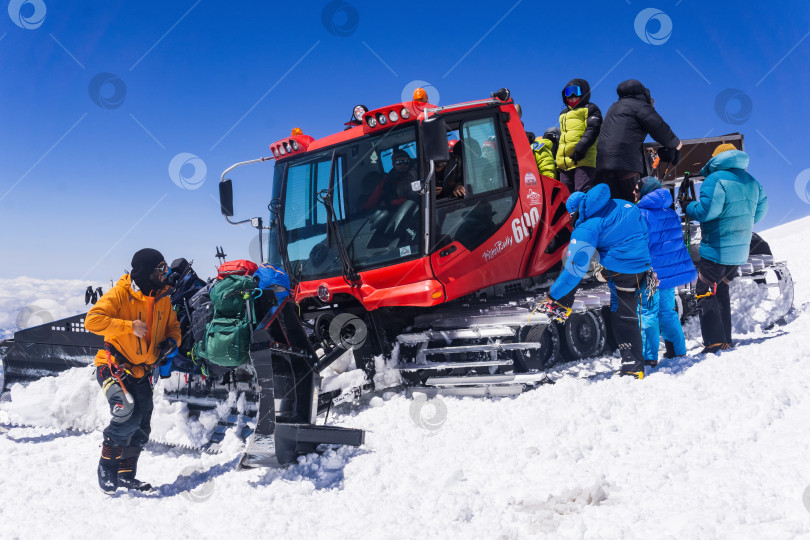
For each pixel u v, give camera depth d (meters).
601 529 2.78
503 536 2.84
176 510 3.62
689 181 6.35
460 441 4.21
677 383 4.74
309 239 5.78
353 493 3.62
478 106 5.62
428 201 5.09
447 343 5.32
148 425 4.13
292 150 5.90
